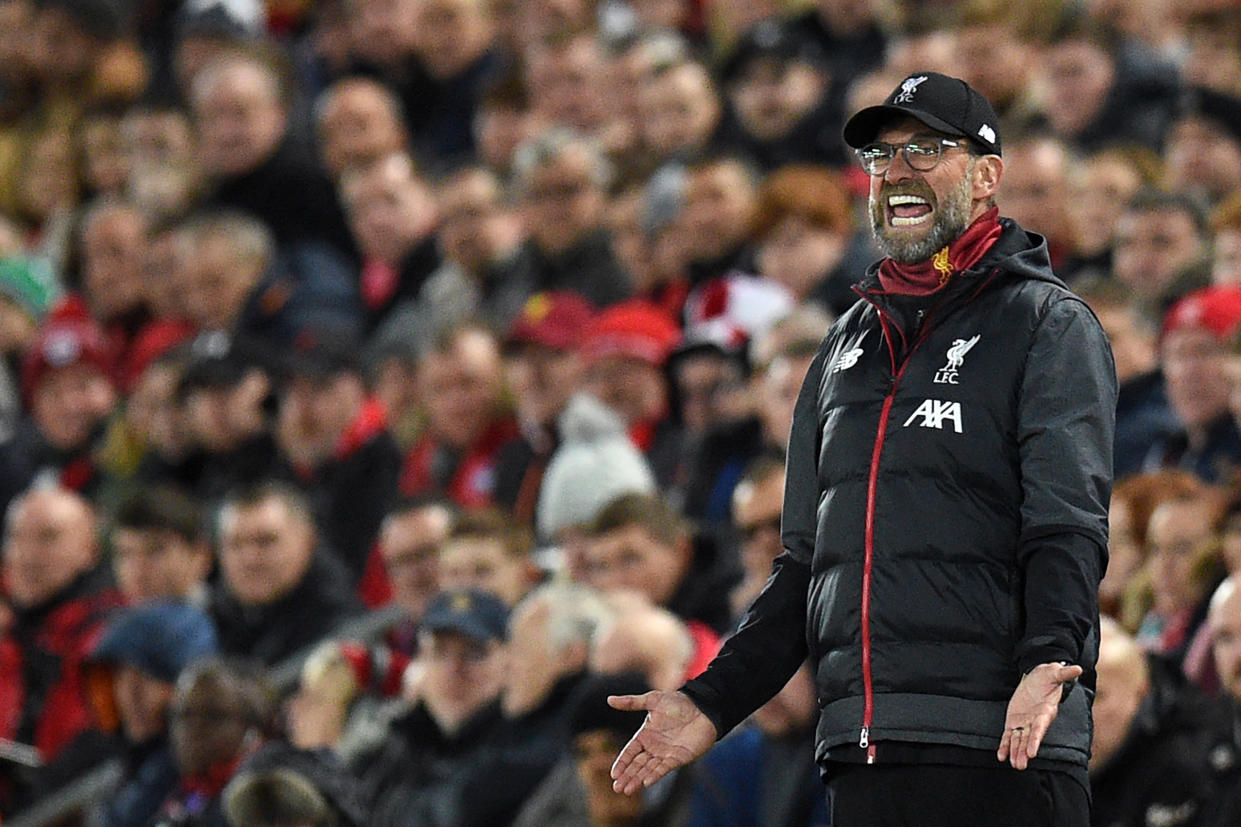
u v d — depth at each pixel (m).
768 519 29.88
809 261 39.56
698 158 42.88
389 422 43.47
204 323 46.97
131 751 31.78
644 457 37.88
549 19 56.03
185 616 32.25
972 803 15.59
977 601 15.70
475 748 29.02
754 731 26.72
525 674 28.75
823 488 16.48
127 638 31.70
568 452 33.41
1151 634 27.56
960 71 46.09
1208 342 31.89
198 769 28.58
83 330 47.16
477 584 31.92
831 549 16.19
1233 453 31.73
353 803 26.80
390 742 30.38
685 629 28.16
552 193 44.19
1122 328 34.16
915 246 16.39
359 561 39.16
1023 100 46.25
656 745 16.42
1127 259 37.81
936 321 16.36
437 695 29.34
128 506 36.41
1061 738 15.55
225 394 41.91
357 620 35.22
